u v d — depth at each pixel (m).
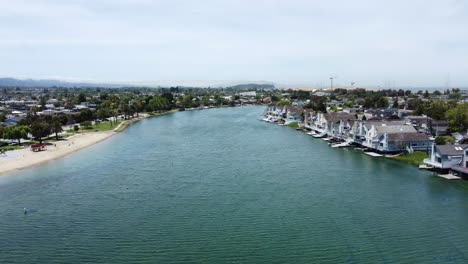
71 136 150.62
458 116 127.44
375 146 111.69
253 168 92.38
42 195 73.06
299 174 86.38
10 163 101.19
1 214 63.09
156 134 157.50
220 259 47.22
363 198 69.00
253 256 47.78
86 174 88.88
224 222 58.28
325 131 147.00
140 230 55.81
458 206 64.56
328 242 51.41
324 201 67.50
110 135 155.75
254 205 65.62
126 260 47.28
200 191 73.88
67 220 60.06
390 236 53.19
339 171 89.19
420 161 96.44
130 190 75.19
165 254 48.62
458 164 85.56
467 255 47.81
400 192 72.56
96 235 54.34
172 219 59.72
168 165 96.56
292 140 138.62
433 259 46.91
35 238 53.69
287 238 52.69
